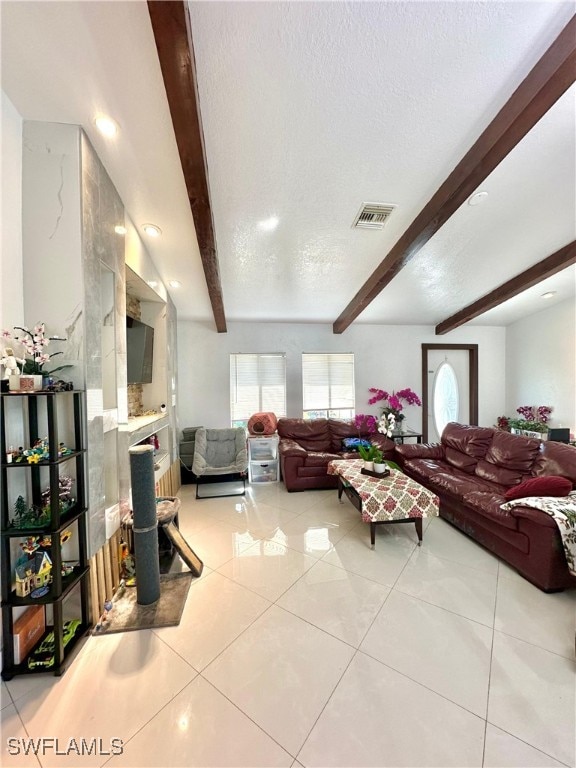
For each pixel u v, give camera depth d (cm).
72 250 169
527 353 525
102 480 191
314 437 457
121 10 122
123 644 163
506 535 228
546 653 156
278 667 149
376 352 539
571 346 452
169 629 173
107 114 163
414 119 181
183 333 480
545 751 114
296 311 461
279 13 130
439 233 293
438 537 275
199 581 214
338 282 378
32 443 165
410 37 141
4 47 132
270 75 153
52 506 146
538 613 183
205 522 308
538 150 206
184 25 120
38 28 126
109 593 197
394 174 219
